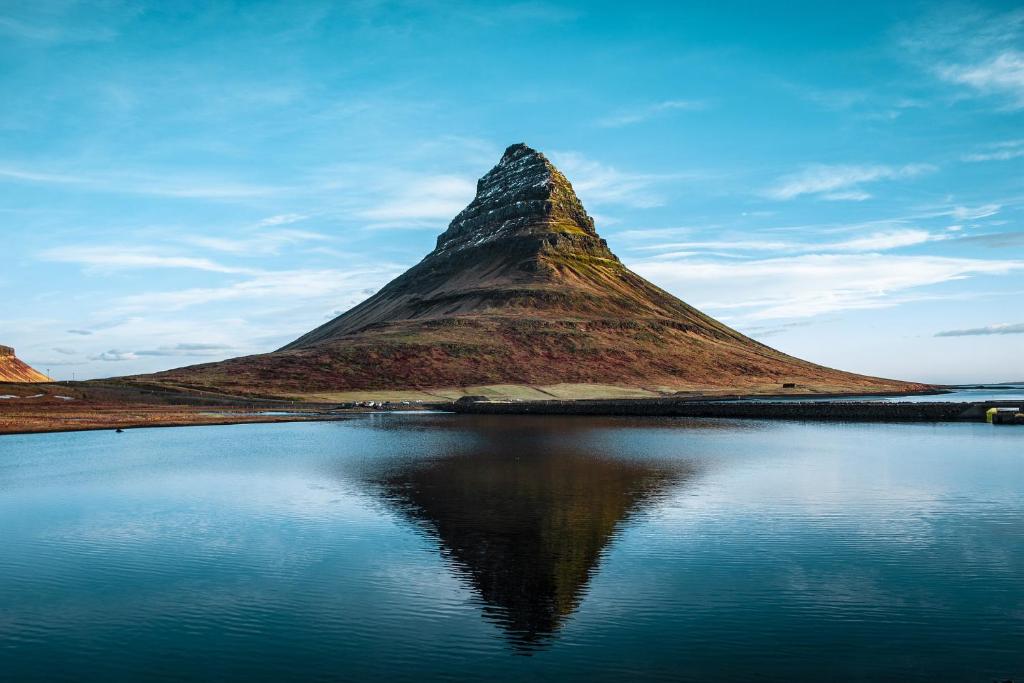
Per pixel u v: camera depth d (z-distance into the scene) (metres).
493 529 34.62
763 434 86.50
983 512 37.69
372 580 26.97
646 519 36.50
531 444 74.88
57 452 70.88
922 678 18.59
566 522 35.97
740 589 25.42
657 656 20.08
